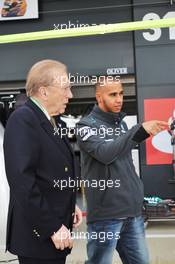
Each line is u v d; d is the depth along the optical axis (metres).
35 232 1.27
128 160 1.73
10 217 1.36
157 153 2.11
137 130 1.57
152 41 2.52
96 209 1.69
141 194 1.75
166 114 2.16
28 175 1.23
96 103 1.71
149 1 2.79
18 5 2.73
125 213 1.68
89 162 1.69
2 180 2.65
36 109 1.33
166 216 2.14
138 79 2.34
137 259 1.74
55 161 1.32
